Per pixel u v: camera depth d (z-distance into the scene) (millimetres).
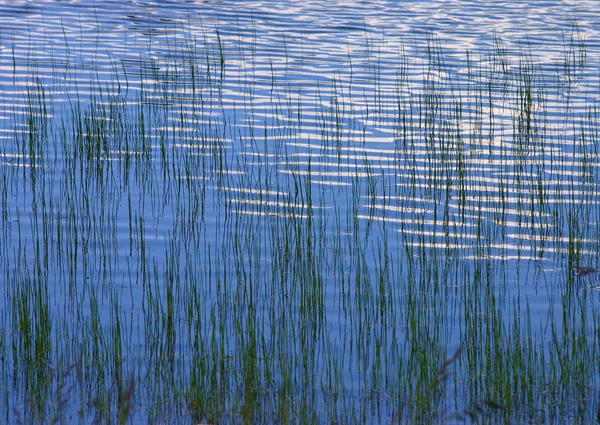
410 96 47250
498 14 73500
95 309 23031
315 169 35594
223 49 58094
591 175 34906
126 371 20453
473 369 20750
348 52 57969
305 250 27625
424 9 75062
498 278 26125
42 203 31250
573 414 19156
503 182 34688
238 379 20203
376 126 41781
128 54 55844
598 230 29219
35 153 36500
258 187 33438
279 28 65750
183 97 45906
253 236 28734
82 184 33031
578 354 21062
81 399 18766
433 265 26859
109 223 29703
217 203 31781
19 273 24766
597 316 23578
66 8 70875
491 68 53938
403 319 23297
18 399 19359
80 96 45375
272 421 18734
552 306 24266
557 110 45156
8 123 40406
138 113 42562
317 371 20812
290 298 24281
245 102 45375
